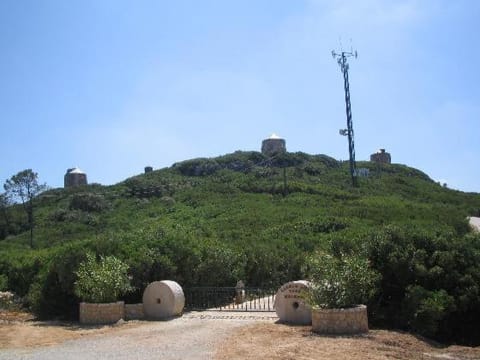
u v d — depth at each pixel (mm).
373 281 15867
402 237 17422
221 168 84688
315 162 86250
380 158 100625
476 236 19234
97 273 17391
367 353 11188
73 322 17641
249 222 42969
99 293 17234
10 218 62281
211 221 45562
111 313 16906
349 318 13688
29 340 13805
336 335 13305
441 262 16531
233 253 24781
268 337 13000
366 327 14062
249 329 14375
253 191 63906
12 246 48219
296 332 13766
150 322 16641
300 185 63781
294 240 33938
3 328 16094
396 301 16547
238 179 72375
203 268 21922
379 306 16344
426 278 16344
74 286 18609
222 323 15875
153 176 81500
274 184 65500
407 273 16500
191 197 61500
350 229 33812
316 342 12266
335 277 14305
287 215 45219
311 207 50219
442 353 12414
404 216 43688
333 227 38625
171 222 48625
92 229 54469
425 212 46812
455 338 16438
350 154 66000
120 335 14133
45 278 20141
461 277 16328
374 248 17234
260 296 23672
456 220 41719
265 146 97750
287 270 27453
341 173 78375
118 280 17531
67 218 60781
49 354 11711
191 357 10781
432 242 17250
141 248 20547
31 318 19562
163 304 17641
